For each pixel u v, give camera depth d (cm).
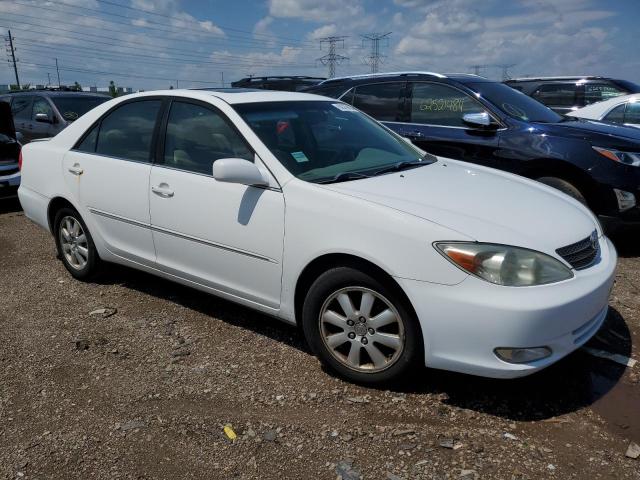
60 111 1006
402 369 303
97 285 487
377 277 299
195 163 383
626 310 416
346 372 321
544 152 548
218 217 361
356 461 260
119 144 438
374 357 311
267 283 346
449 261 277
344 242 303
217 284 378
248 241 346
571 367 339
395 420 290
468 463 257
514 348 271
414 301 286
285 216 328
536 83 1101
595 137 534
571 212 335
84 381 334
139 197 410
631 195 518
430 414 294
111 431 287
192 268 391
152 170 403
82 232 480
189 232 380
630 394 311
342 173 349
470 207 310
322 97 450
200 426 289
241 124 366
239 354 362
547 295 273
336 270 311
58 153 482
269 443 274
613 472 250
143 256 424
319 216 315
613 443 270
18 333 399
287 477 252
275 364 348
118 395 319
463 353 281
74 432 287
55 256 572
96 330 400
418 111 646
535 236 291
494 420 289
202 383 329
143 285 484
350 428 284
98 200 444
